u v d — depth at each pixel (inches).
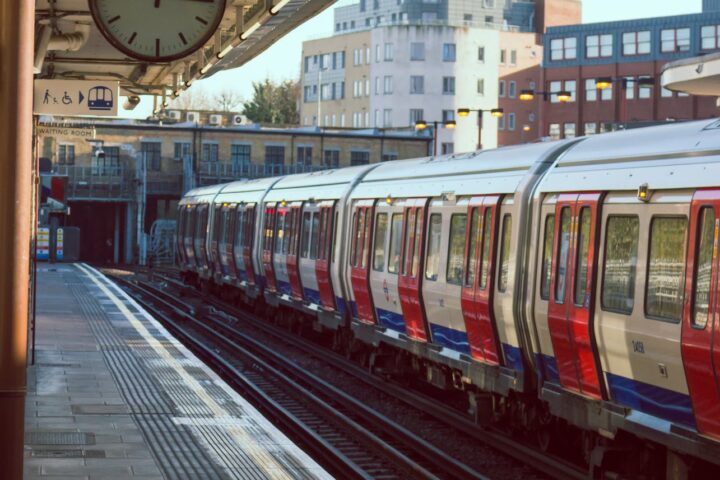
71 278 1918.1
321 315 1143.0
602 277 535.8
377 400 873.5
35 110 778.8
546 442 652.1
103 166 3068.4
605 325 528.7
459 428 735.7
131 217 3080.7
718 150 450.6
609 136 567.8
